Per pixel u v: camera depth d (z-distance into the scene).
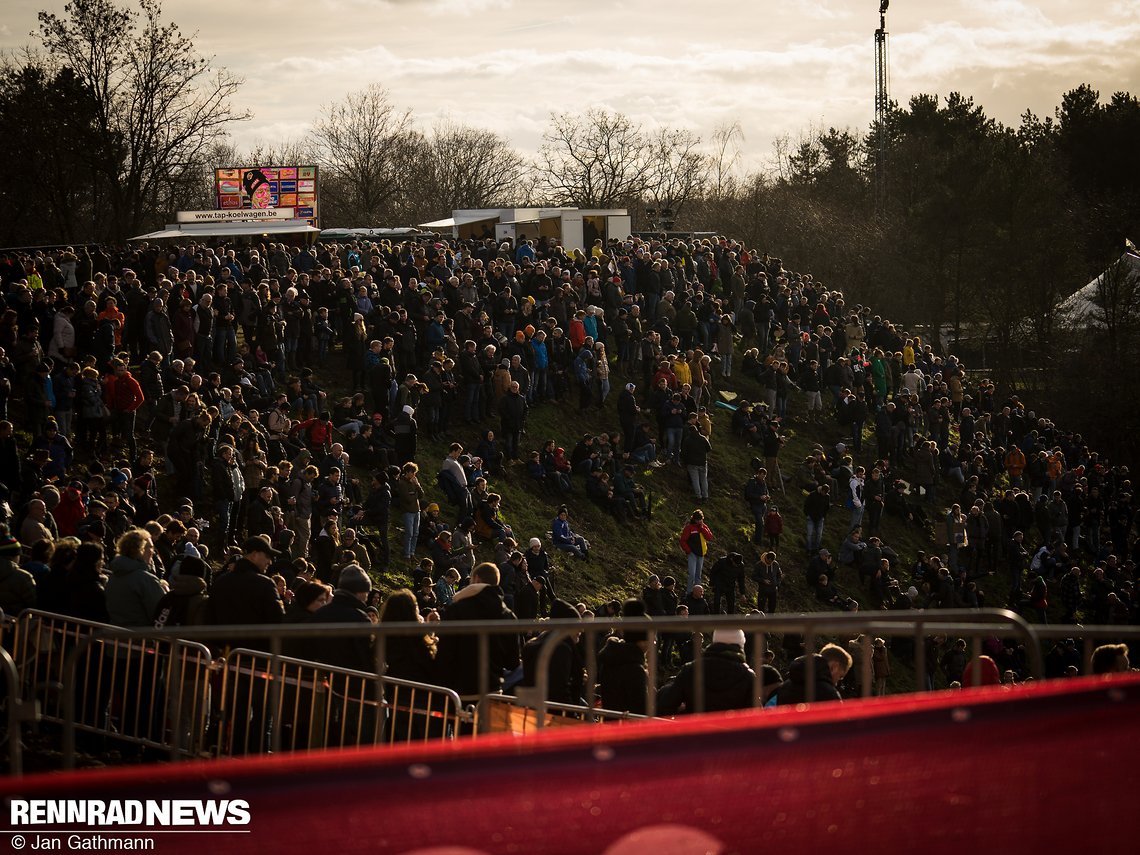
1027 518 35.97
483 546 26.12
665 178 85.69
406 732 9.44
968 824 3.61
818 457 33.62
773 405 38.25
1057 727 3.71
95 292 24.25
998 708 3.78
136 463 22.12
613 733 3.59
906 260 66.00
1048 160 79.62
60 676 10.14
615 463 31.42
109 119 51.94
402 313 29.11
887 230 69.06
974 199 64.56
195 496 21.38
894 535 35.97
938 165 68.56
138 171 52.78
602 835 3.47
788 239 72.81
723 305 40.47
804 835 3.55
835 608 30.80
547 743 3.53
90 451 22.11
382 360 27.22
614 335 36.06
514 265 34.44
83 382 21.61
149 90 52.06
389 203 96.81
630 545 30.09
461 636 9.80
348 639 9.58
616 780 3.52
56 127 51.47
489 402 31.06
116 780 3.42
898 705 3.76
